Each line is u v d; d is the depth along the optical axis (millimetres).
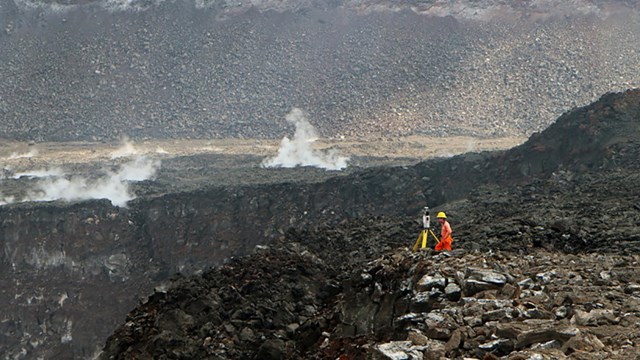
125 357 47938
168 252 161000
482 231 58531
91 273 163500
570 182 90562
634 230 53688
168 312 49000
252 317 47688
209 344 45125
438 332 28656
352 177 146625
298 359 40062
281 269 57562
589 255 42875
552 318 29391
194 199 164750
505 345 26453
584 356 24141
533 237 52281
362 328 38656
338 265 62500
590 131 113500
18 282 163375
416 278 36969
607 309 29562
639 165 95312
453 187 130875
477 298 32031
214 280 55750
